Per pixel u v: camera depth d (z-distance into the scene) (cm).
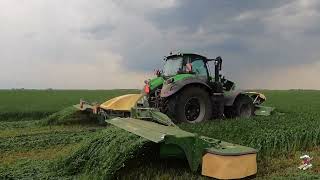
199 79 1388
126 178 778
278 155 1012
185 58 1459
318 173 836
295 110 1852
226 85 1568
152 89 1425
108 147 817
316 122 1270
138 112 1112
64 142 1201
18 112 1938
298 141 1077
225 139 1055
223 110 1487
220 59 1501
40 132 1414
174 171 821
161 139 741
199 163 777
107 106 1473
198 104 1387
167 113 1339
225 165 744
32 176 828
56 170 872
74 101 2527
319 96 3128
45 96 3056
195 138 773
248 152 761
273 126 1181
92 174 787
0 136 1321
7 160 975
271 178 796
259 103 1728
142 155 837
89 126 1620
